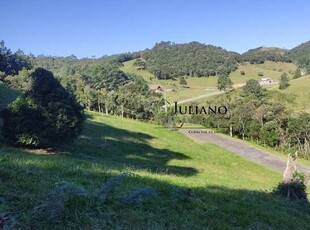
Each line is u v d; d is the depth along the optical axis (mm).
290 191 16625
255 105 85188
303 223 11453
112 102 96938
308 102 125188
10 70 120812
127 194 9367
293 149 70312
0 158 12281
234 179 29938
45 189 8602
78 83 110938
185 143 54688
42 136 26984
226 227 8633
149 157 37500
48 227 6699
